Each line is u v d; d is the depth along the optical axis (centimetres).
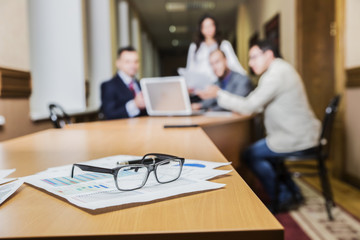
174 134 160
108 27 545
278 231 45
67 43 390
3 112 229
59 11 384
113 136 156
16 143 134
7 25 239
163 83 285
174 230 46
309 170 387
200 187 63
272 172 250
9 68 235
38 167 87
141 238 45
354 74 317
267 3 597
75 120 382
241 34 821
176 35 1261
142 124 221
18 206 56
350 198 286
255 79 647
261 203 56
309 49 448
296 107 244
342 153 347
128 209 54
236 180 70
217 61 333
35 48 346
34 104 343
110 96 332
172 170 68
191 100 345
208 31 360
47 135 163
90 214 52
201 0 788
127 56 333
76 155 105
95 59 542
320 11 443
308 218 238
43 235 45
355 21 317
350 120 333
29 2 336
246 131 304
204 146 120
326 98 454
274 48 259
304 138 241
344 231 213
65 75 386
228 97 268
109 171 60
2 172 80
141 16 925
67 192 60
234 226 47
